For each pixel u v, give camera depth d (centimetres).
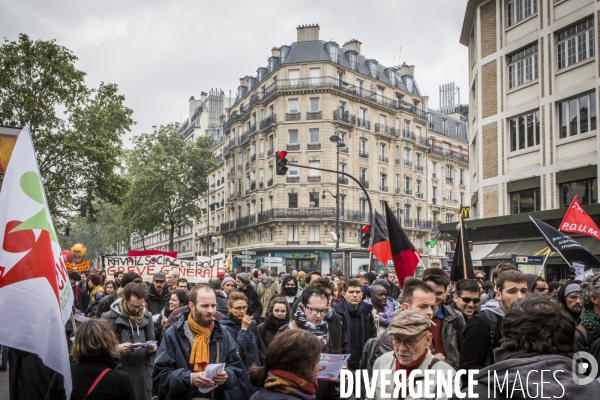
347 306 667
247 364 534
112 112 3372
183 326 484
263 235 5144
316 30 5069
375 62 5491
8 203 417
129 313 625
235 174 5884
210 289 481
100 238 11469
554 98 2062
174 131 5875
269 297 1240
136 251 1742
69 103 3206
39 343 386
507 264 688
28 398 499
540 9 2147
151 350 586
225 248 6259
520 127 2264
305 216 4762
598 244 1819
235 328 571
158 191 5712
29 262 402
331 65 4944
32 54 3058
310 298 532
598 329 439
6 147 1230
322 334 537
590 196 1942
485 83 2439
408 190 5538
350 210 4847
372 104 5222
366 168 5106
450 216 6228
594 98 1922
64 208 3469
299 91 4878
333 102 4872
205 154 5941
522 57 2264
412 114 5603
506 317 269
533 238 2116
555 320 256
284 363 288
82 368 403
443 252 5894
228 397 479
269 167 5097
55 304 402
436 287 514
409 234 5491
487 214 2383
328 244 4725
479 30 2480
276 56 5472
